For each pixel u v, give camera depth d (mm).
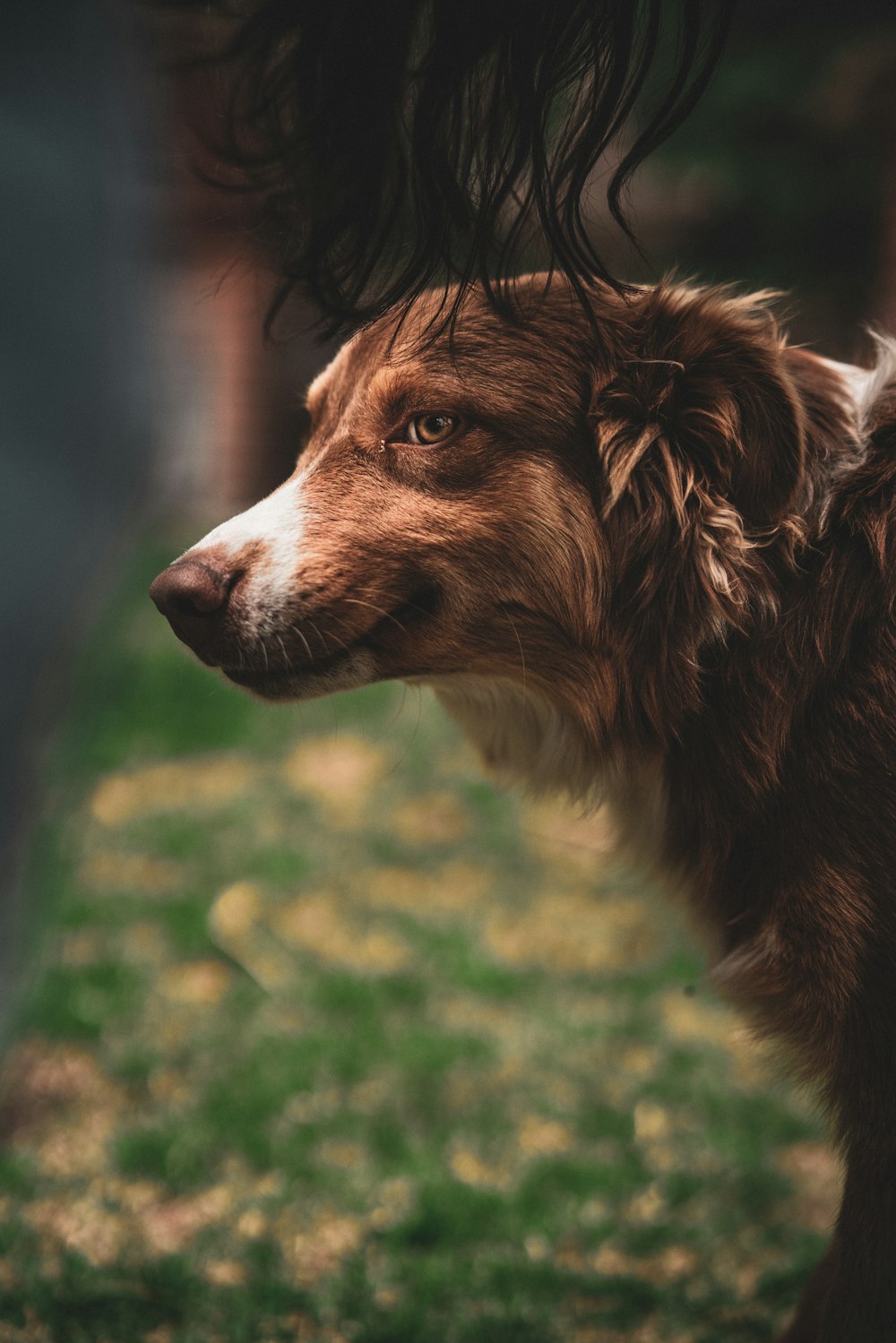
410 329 2133
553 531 2104
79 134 6363
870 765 1909
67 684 6141
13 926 4082
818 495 2053
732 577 2014
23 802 4629
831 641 1979
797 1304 2475
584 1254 2875
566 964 4289
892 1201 1866
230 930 4402
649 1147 3270
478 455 2092
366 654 2166
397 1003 4000
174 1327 2580
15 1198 3008
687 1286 2738
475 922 4570
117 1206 2984
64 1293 2629
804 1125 3344
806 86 7523
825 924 1922
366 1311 2625
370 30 1574
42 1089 3520
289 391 10586
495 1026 3873
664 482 2059
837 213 7906
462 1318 2602
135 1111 3424
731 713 2047
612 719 2188
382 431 2123
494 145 1560
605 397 2092
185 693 6828
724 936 2158
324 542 2104
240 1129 3297
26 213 5223
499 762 2482
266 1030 3797
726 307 2105
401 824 5480
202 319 10398
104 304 7527
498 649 2188
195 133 1922
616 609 2141
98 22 7004
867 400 2127
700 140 7883
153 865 4980
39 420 5484
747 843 2059
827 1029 1941
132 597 8141
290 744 6453
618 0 1499
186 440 10719
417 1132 3348
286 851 5109
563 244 1604
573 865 5062
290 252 1791
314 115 1643
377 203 1648
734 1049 3721
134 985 4047
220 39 1755
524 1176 3117
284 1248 2859
